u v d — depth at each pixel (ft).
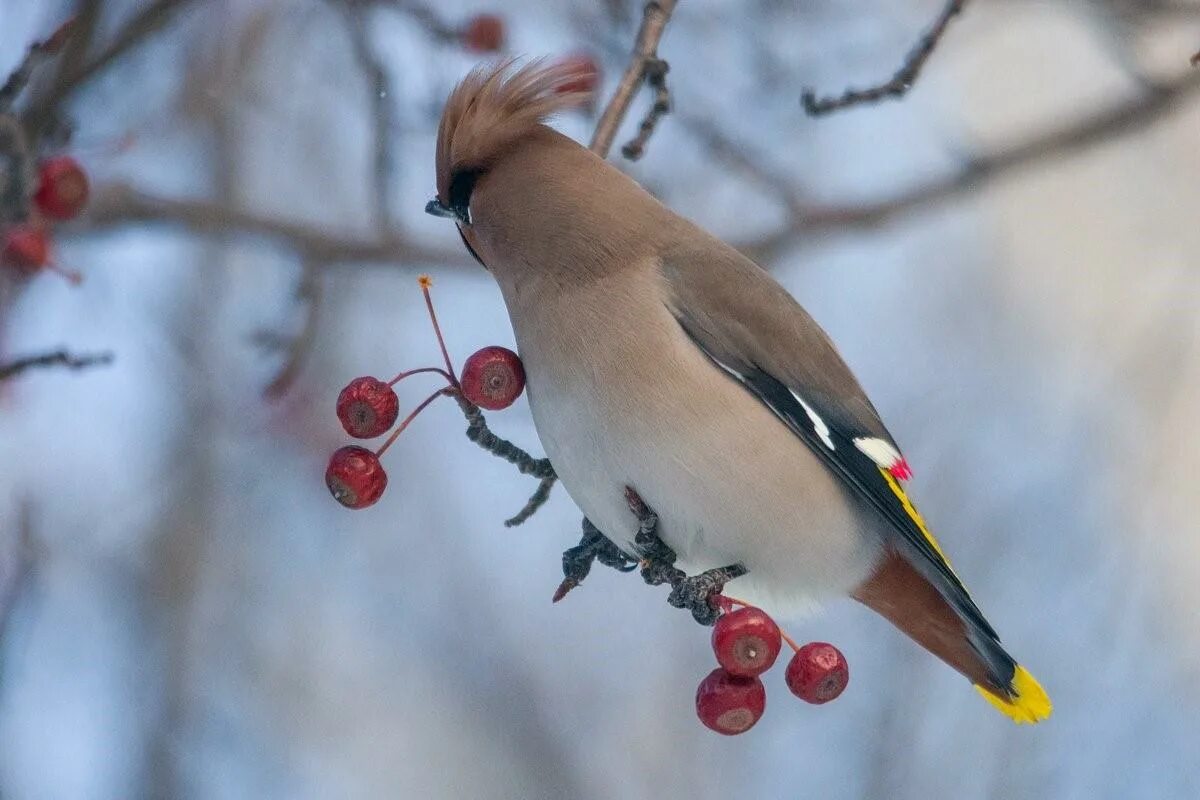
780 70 43.29
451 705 44.24
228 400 42.91
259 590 43.06
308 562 44.21
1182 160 55.88
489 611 45.37
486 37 36.86
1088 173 55.21
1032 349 51.34
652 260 29.50
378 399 26.21
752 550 29.19
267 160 43.93
